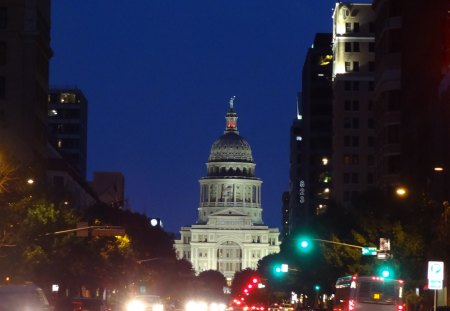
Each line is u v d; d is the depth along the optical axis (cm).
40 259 15025
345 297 13238
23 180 14200
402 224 15550
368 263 16325
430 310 14650
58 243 15700
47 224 15200
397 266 15062
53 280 16888
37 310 8294
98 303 12244
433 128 17238
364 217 16075
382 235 15912
